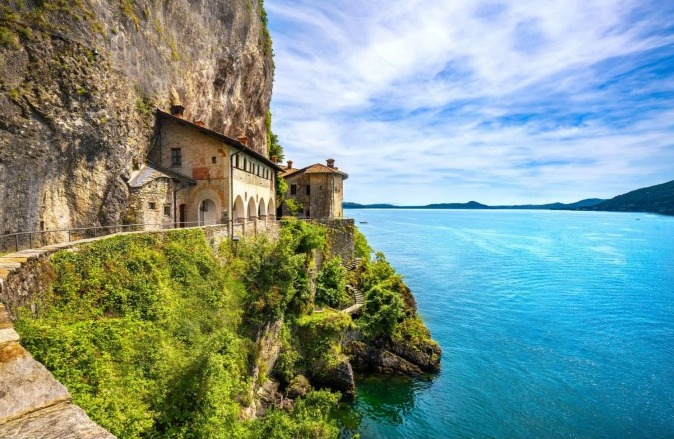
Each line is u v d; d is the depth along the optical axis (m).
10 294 9.11
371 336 32.88
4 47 16.56
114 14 23.00
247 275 24.17
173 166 28.19
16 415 3.71
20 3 17.33
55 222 18.94
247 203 32.62
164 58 29.52
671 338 40.00
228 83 41.38
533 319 45.50
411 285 61.06
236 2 41.59
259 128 52.50
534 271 73.50
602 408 27.36
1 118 16.31
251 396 20.19
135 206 23.08
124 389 9.98
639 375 32.03
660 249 103.88
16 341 4.80
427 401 28.09
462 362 33.97
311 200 55.16
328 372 28.45
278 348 26.70
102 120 20.72
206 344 12.95
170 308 14.91
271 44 54.38
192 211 27.86
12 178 16.73
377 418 26.08
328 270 37.56
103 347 10.73
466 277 67.75
